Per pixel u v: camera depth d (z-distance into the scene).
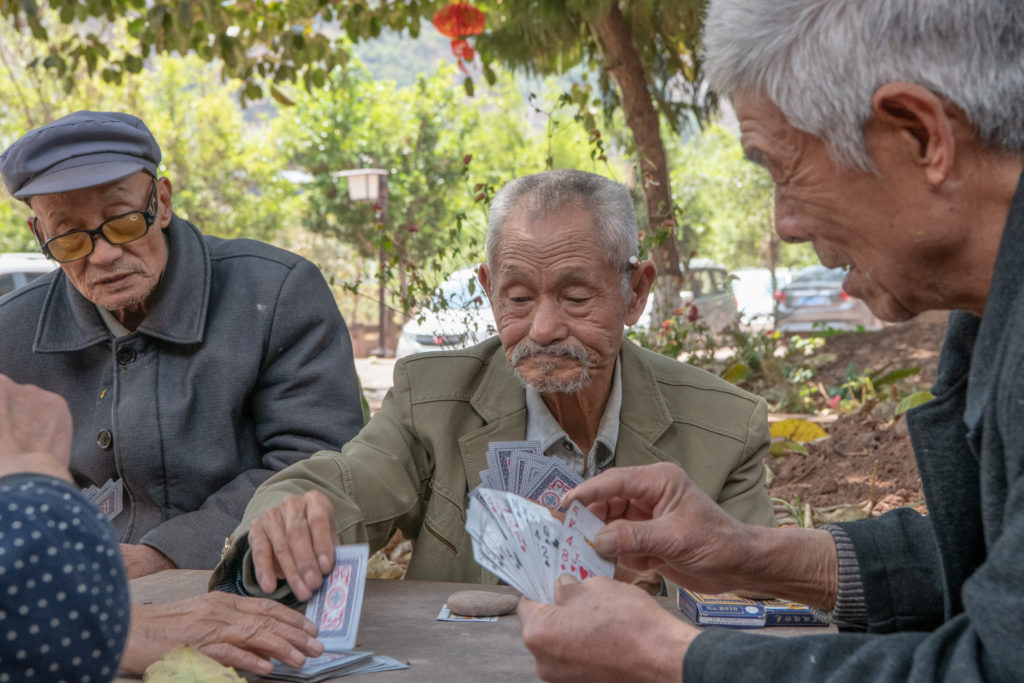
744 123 1.32
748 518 2.21
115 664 1.17
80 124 2.57
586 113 5.88
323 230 26.00
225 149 25.08
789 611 1.76
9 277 10.20
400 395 2.34
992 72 1.14
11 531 1.11
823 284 16.58
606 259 2.11
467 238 5.03
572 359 2.12
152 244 2.71
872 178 1.23
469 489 2.27
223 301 2.85
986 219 1.21
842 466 4.61
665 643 1.23
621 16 8.56
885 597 1.63
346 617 1.62
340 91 25.66
